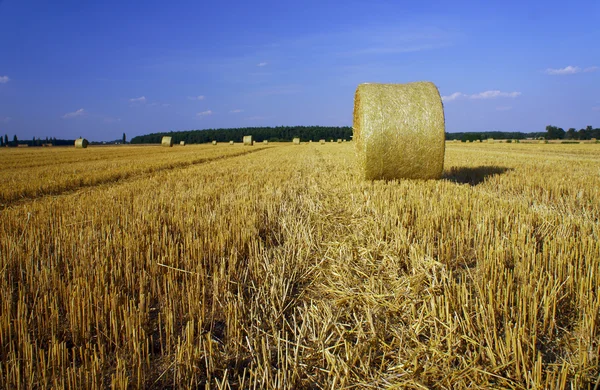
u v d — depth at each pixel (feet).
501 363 8.21
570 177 33.63
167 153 101.14
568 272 11.34
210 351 8.56
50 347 8.46
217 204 23.30
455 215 18.75
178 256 14.02
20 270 12.61
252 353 8.87
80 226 18.20
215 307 11.10
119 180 43.37
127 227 17.65
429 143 31.04
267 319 10.41
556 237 14.39
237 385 8.16
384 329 9.96
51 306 9.93
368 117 30.89
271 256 15.06
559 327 9.64
